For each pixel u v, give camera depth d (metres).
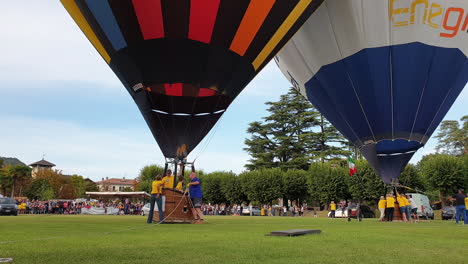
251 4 9.77
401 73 14.84
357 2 14.29
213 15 9.70
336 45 15.34
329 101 17.00
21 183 86.62
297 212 43.09
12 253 3.44
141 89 10.62
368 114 15.96
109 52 10.38
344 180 41.59
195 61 10.20
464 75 15.29
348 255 3.56
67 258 3.19
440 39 14.37
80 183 96.56
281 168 53.56
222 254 3.55
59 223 9.33
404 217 16.70
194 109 11.17
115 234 5.81
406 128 15.75
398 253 3.76
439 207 42.75
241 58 10.74
